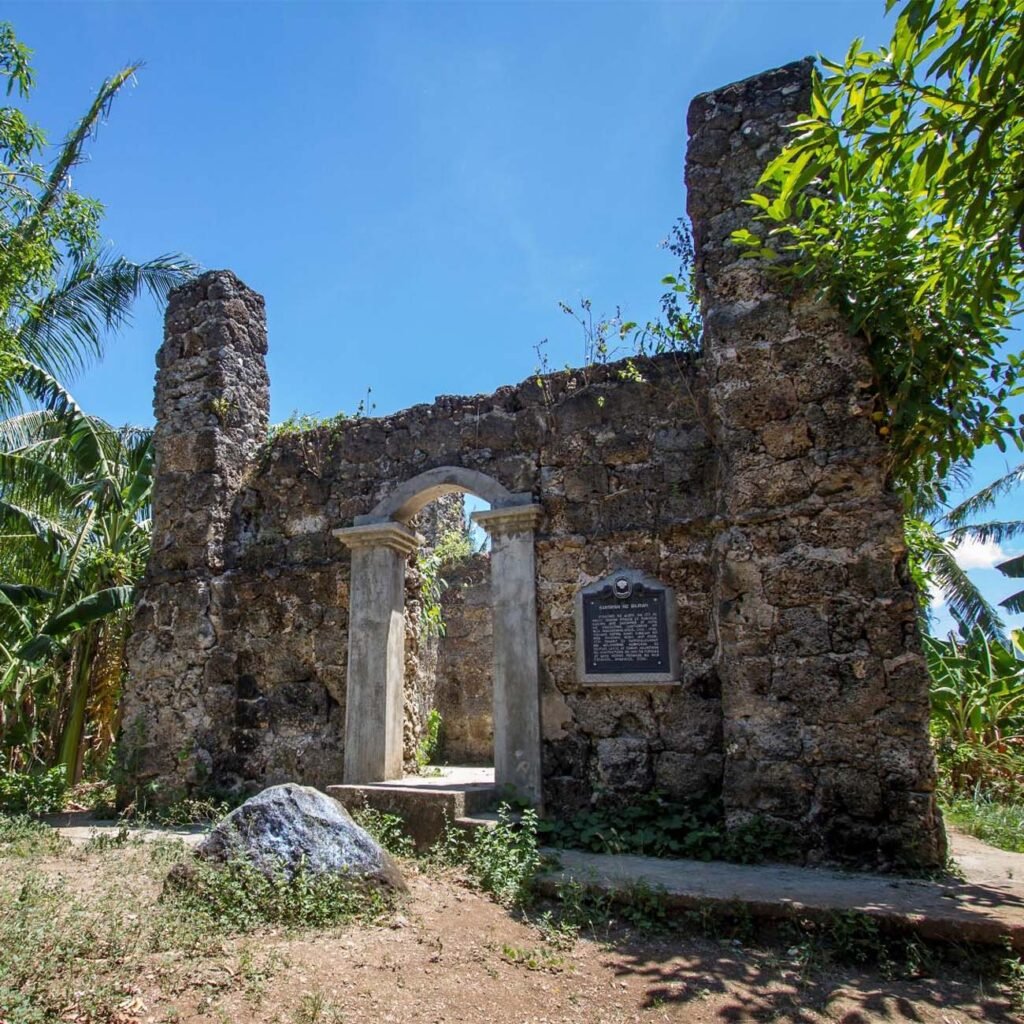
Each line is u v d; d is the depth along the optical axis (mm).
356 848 4859
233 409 9219
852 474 5965
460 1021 3443
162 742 8297
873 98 3861
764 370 6398
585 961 4145
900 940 4160
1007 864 5570
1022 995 3684
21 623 11125
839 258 6070
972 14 3439
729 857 5645
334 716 8094
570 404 7660
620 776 6719
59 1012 3119
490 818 6410
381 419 8648
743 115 7094
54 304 10656
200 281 9555
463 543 14039
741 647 6027
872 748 5523
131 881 5184
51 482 11242
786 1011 3611
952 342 5812
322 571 8422
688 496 7035
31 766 12367
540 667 7195
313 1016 3309
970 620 15961
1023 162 3838
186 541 8773
